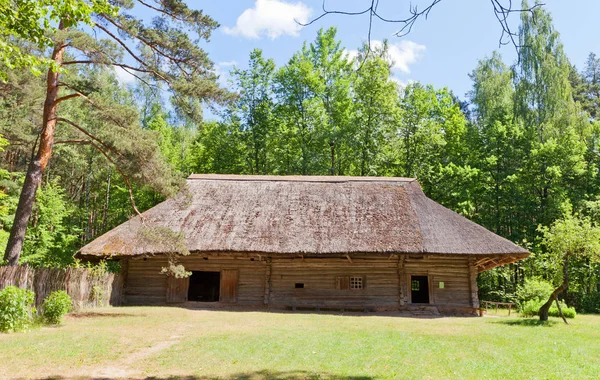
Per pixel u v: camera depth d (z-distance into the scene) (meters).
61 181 34.88
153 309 17.34
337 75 35.84
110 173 32.19
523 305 21.56
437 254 18.36
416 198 22.03
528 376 7.69
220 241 19.08
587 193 32.47
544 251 29.09
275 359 8.54
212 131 36.56
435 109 35.09
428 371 7.86
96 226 38.91
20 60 8.16
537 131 33.91
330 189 22.73
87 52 14.18
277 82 34.66
